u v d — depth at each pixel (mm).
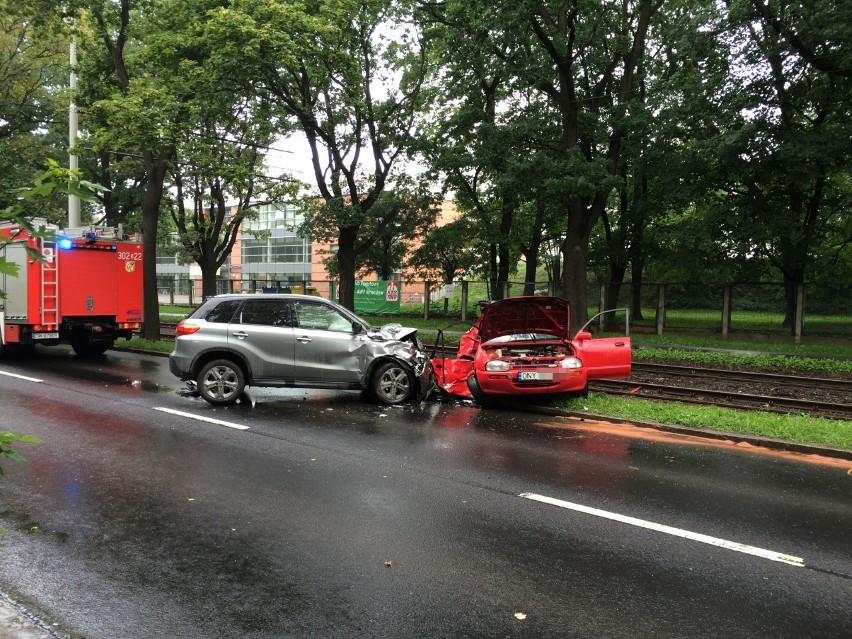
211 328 9344
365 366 9461
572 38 16547
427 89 20750
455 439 7410
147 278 17969
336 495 5262
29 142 24125
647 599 3543
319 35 15430
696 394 11102
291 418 8469
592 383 12203
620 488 5602
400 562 3979
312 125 18578
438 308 29469
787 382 12562
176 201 30922
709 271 22766
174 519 4664
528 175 17109
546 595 3572
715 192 21844
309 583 3672
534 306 10188
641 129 17844
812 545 4348
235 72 15102
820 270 21453
